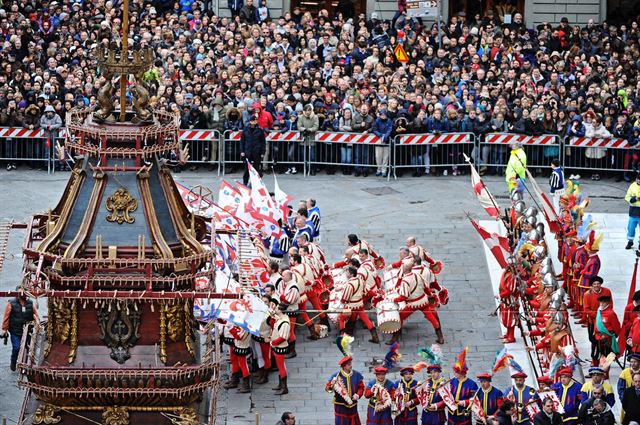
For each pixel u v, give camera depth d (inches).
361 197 4101.9
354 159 4296.3
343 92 4409.5
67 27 4662.9
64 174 4261.8
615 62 4675.2
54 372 2121.1
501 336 3179.1
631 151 4274.1
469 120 4291.3
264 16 4972.9
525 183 4205.2
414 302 3078.2
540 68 4571.9
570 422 2613.2
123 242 2142.0
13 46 4566.9
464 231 3821.4
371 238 3762.3
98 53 2199.8
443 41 4753.9
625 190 4227.4
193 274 2170.3
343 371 2667.3
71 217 2172.7
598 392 2583.7
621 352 2947.8
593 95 4387.3
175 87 4340.6
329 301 3152.1
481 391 2640.3
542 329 2913.4
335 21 4847.4
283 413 2588.6
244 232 2647.6
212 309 2426.2
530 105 4308.6
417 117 4279.0
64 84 4367.6
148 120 2203.5
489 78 4522.6
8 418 2738.7
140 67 2186.3
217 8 5039.4
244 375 2893.7
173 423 2160.4
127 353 2159.2
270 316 2815.0
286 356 3048.7
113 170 2160.4
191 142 4276.6
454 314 3292.3
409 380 2669.8
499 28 4849.9
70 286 2139.5
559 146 4279.0
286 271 3011.8
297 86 4360.2
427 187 4205.2
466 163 4306.1
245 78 4407.0
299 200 4055.1
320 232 3791.8
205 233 2357.3
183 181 4190.5
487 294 3412.9
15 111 4252.0
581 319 3196.4
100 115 2210.9
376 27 4810.5
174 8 4881.9
